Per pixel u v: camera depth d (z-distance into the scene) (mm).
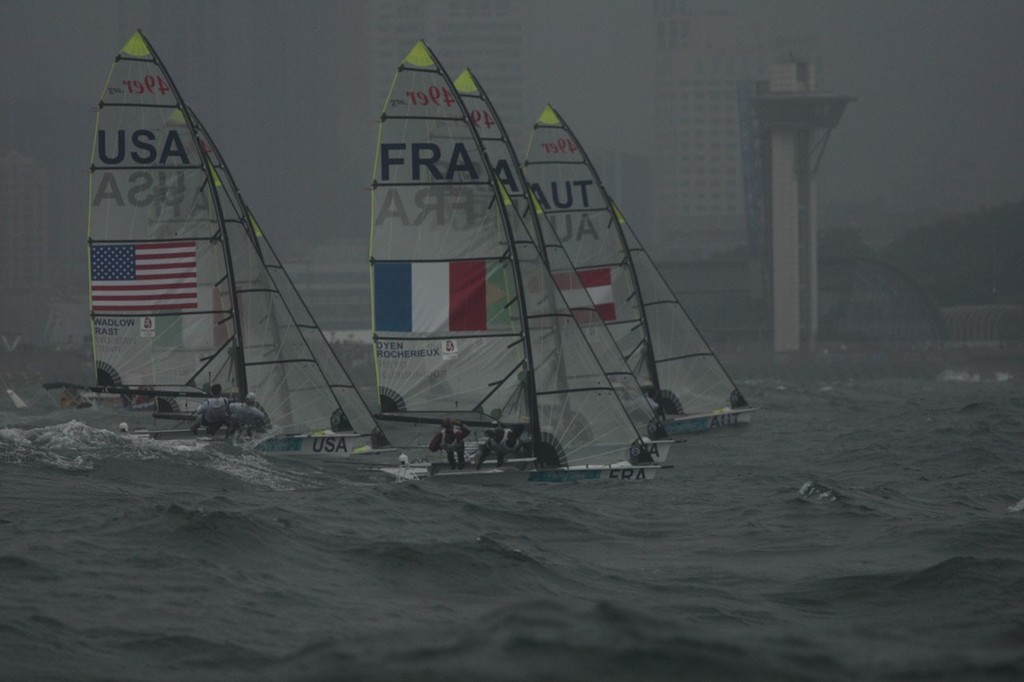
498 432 139000
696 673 59062
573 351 141500
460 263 141250
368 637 65625
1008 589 79375
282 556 86125
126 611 70312
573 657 60062
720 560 93250
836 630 69812
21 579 75688
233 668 61281
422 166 140875
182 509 95438
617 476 142125
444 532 100062
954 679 59438
